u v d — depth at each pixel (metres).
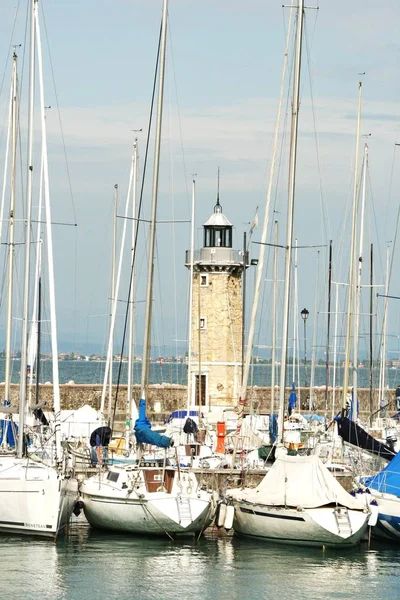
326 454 103.38
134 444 100.44
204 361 165.25
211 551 79.19
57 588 69.69
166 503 80.06
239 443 100.25
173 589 70.25
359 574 74.00
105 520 82.56
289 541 80.00
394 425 125.50
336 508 78.81
